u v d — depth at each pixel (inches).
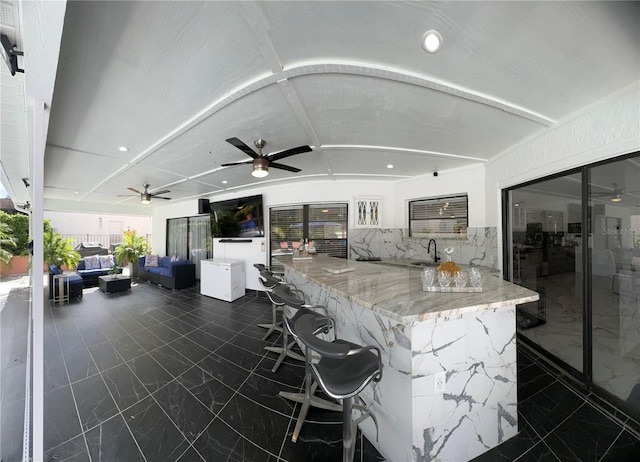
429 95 72.4
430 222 166.4
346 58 58.4
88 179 162.1
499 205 123.3
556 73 62.4
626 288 69.4
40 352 51.4
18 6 36.6
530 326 107.9
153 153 115.0
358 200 181.5
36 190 54.6
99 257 280.4
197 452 59.7
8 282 254.8
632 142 65.8
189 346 114.8
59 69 59.6
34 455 50.9
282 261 128.5
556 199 92.7
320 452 59.8
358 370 52.2
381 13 46.2
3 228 269.1
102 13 45.5
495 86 68.0
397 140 105.9
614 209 72.2
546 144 93.8
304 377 90.2
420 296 57.7
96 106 76.0
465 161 134.6
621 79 64.1
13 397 80.4
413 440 50.9
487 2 43.6
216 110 78.6
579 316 83.7
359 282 73.8
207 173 152.8
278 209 206.5
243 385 85.4
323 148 115.4
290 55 57.2
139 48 54.1
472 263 139.5
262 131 95.1
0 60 47.9
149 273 259.0
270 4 43.9
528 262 108.3
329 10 45.4
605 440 61.3
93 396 79.4
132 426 67.2
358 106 78.7
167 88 68.1
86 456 58.6
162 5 44.3
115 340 121.3
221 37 51.6
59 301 185.9
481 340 58.2
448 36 51.2
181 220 283.3
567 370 88.8
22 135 81.5
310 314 71.1
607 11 44.8
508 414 61.5
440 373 53.5
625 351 69.8
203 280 211.6
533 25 48.3
